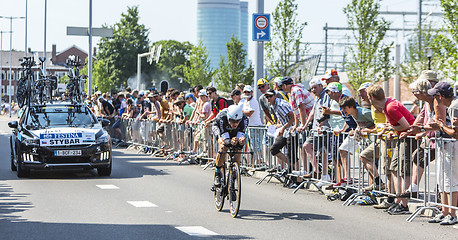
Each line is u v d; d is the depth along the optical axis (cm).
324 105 1197
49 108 1567
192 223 863
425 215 955
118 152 2253
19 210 970
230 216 926
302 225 855
